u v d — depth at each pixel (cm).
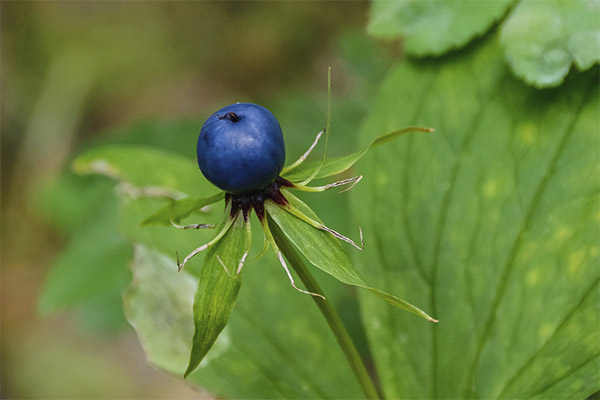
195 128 34
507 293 23
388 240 24
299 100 32
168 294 25
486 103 24
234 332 25
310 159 32
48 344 50
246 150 20
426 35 24
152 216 20
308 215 20
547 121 23
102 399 47
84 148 34
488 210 24
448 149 24
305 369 25
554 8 23
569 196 23
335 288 28
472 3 24
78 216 34
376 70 33
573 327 22
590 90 23
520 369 23
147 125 34
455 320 24
